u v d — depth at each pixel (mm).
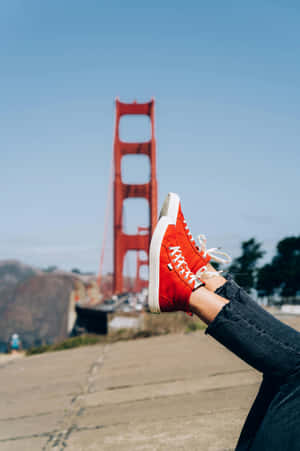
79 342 12312
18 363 8352
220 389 3604
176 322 12172
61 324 80375
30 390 4941
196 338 8016
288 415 1059
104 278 94375
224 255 1562
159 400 3520
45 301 89438
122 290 87188
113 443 2555
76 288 54938
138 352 7070
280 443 1033
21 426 3332
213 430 2535
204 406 3113
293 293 30422
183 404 3270
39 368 6973
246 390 3441
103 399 3877
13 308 86188
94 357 7434
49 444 2734
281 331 1152
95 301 66438
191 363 5082
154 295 1325
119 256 87125
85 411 3549
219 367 4617
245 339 1144
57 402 4031
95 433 2842
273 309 13898
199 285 1286
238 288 1281
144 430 2734
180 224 1613
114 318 22312
